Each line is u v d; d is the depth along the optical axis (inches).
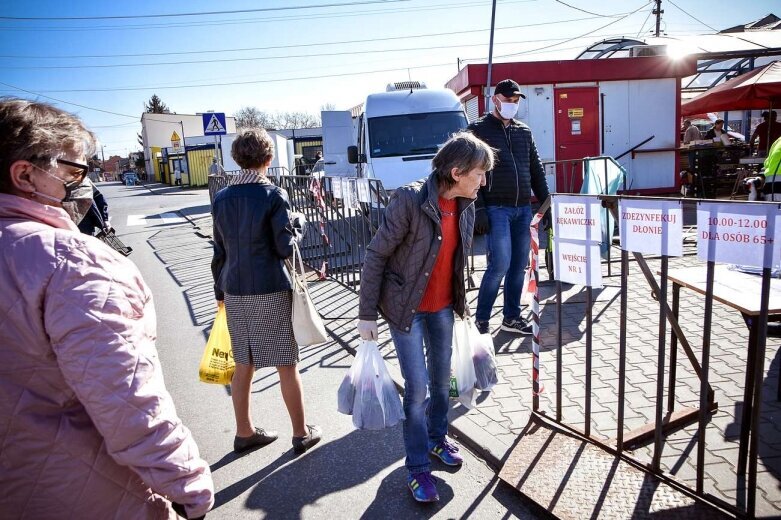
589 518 97.1
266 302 123.3
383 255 105.0
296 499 115.2
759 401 85.0
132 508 56.1
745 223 82.3
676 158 518.3
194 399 168.7
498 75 484.4
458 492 113.0
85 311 49.6
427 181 104.4
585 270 112.0
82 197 59.9
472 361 125.4
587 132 506.0
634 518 95.6
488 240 182.1
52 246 50.9
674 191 521.3
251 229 121.1
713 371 154.2
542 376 159.3
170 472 53.1
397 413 116.3
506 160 178.5
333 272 305.4
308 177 313.9
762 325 83.0
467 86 489.4
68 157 55.6
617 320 200.4
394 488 116.6
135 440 51.6
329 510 110.7
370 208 239.1
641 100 508.1
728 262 85.4
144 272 367.9
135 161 2755.9
